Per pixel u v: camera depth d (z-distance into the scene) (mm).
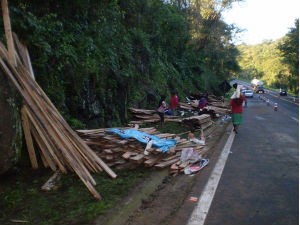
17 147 6117
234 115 13914
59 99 8602
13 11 7914
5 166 5809
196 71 37500
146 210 5465
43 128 6625
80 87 9797
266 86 116438
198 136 12750
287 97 60438
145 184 6422
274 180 7207
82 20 11742
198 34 39406
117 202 5414
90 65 10422
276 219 5191
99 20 12875
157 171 7371
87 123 10094
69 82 9344
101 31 12992
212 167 8180
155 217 5180
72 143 6668
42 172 6602
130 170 7398
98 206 5191
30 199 5441
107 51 12734
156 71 21344
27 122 6590
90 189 5590
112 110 12016
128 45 15961
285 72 80250
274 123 18359
